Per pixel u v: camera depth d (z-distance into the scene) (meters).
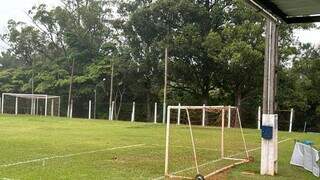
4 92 46.81
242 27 30.91
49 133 19.17
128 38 38.34
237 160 11.88
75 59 45.81
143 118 40.91
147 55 36.41
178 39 33.12
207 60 33.59
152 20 35.94
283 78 32.56
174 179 8.73
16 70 48.78
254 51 29.75
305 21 9.48
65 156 11.66
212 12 33.97
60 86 43.69
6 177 8.23
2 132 19.14
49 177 8.42
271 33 9.68
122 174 9.15
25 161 10.46
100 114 41.31
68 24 49.19
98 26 48.06
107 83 41.41
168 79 35.25
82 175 8.84
